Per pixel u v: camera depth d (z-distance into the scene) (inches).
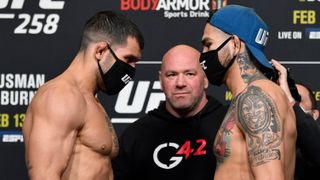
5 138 181.2
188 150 160.1
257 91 121.7
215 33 129.6
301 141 141.1
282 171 118.2
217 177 125.3
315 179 151.1
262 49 131.0
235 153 123.0
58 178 121.9
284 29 180.4
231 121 124.2
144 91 181.6
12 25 181.5
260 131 118.9
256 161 118.6
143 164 160.7
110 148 130.9
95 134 127.8
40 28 181.6
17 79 181.5
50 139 122.0
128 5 181.6
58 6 181.5
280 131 119.3
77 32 181.5
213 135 159.9
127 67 132.1
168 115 162.6
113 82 132.3
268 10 180.4
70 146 124.2
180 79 159.8
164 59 162.7
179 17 181.3
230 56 128.3
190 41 181.2
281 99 122.5
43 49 181.8
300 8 180.2
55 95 124.4
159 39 181.5
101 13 133.5
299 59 180.5
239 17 129.3
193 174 159.0
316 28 179.9
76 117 124.8
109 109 181.6
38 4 181.6
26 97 181.5
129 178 162.1
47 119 123.0
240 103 122.4
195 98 160.6
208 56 129.9
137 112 181.8
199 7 181.0
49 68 181.8
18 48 181.8
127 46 131.6
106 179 130.9
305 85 173.9
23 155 181.6
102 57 131.2
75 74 130.9
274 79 140.2
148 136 161.6
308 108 164.2
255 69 128.0
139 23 181.5
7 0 181.3
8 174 181.5
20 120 181.3
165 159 160.4
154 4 181.5
